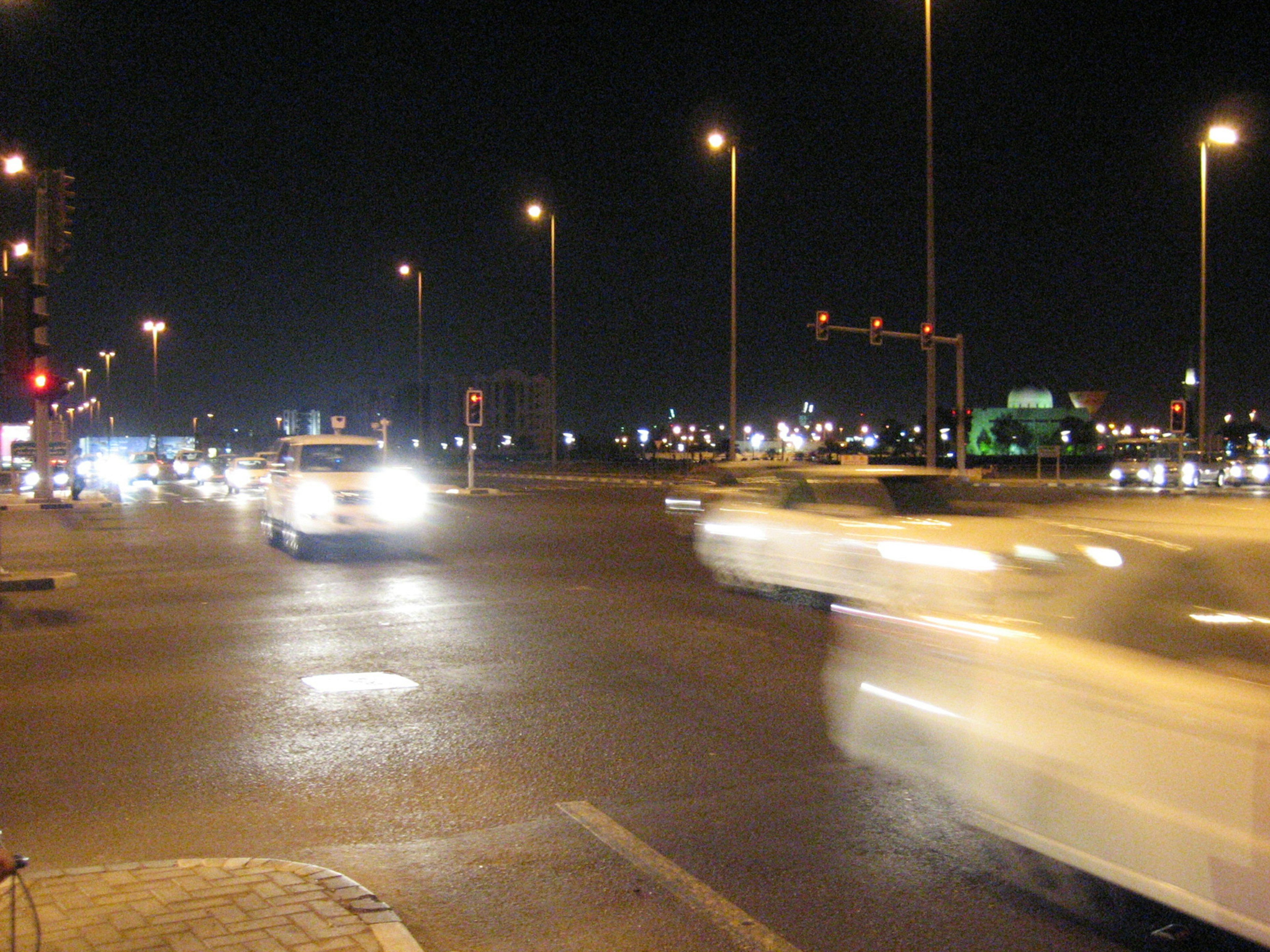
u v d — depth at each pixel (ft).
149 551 64.49
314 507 58.85
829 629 37.42
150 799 19.90
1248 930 12.04
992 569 25.72
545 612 41.42
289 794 20.26
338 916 14.06
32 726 24.93
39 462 110.32
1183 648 15.31
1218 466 160.66
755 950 14.03
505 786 20.75
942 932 14.51
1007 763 15.20
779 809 19.43
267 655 33.27
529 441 549.54
